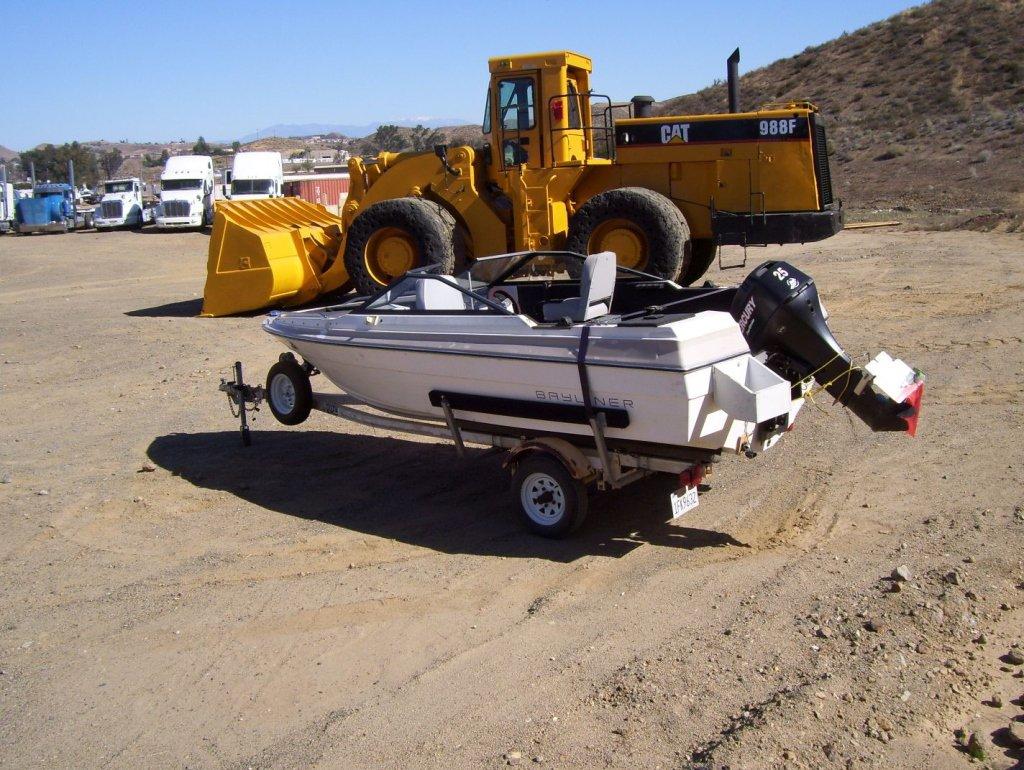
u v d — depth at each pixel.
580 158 14.82
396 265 15.05
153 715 4.60
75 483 7.99
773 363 6.45
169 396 10.95
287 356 8.41
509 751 4.10
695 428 5.70
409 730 4.32
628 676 4.64
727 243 14.05
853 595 5.30
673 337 5.54
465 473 7.98
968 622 4.91
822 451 7.84
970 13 53.19
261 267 15.59
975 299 13.75
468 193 15.09
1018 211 24.44
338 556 6.34
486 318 6.55
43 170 128.12
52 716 4.62
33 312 18.11
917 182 33.81
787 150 13.52
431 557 6.27
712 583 5.62
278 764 4.14
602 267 6.75
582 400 6.09
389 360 7.12
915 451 7.64
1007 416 8.31
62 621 5.60
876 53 54.31
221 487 7.80
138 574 6.20
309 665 4.97
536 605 5.49
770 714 4.16
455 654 4.98
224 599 5.77
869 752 3.90
